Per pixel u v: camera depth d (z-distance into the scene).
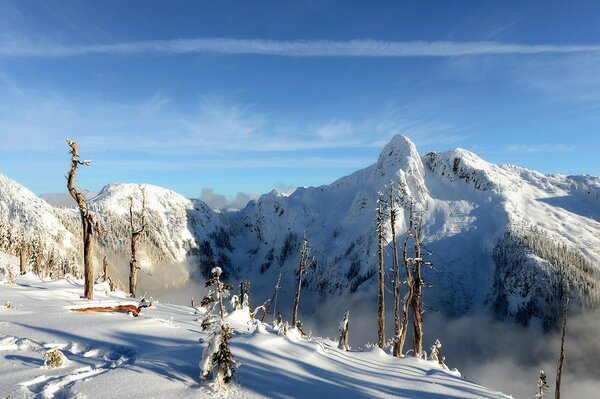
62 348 9.88
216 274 8.59
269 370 9.55
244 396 7.96
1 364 8.55
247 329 15.12
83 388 7.47
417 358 14.60
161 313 17.16
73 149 18.53
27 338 10.23
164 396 7.49
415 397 9.61
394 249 26.08
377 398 9.07
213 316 8.92
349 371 11.09
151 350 10.03
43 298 17.45
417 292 24.91
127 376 8.11
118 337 10.97
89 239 18.91
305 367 10.38
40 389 7.52
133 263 30.19
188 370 8.79
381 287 25.19
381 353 14.51
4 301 15.39
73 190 18.47
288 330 13.14
